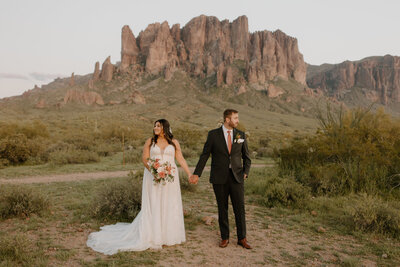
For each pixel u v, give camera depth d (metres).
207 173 13.52
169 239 4.10
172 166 4.27
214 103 183.12
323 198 7.25
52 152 19.69
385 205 5.41
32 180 11.52
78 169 14.93
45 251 3.77
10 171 14.05
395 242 4.49
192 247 4.06
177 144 4.39
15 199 5.64
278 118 152.25
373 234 4.75
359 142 8.83
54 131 50.75
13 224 5.05
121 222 5.15
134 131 40.97
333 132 9.69
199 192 8.67
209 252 3.89
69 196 7.80
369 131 9.13
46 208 6.05
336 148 8.86
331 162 9.49
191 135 31.58
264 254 3.88
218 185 4.12
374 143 8.62
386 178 8.21
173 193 4.26
